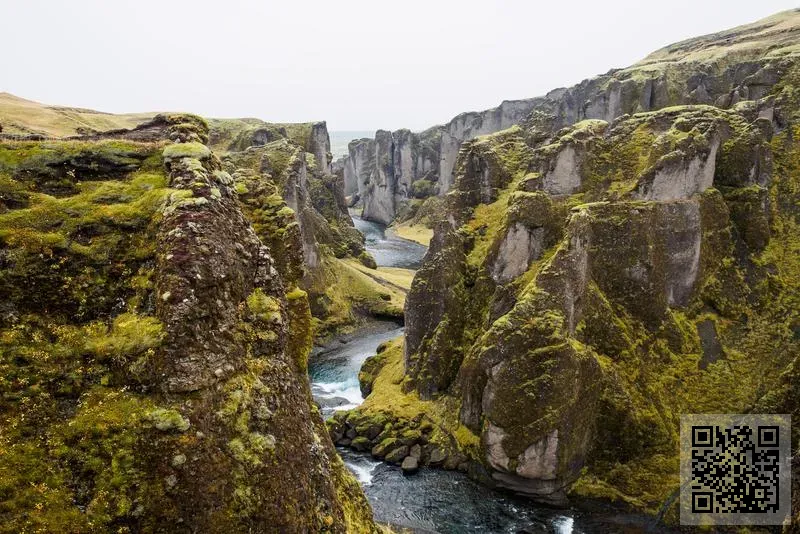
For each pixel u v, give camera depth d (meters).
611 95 132.62
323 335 87.50
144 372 14.93
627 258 51.16
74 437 14.14
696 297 54.31
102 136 22.06
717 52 140.88
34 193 17.70
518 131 73.25
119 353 15.16
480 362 47.78
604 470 45.66
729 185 58.38
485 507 44.66
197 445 14.62
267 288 19.52
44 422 14.31
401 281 116.19
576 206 51.84
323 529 18.03
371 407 57.34
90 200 17.78
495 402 45.81
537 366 44.53
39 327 15.46
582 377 45.16
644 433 46.06
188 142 20.72
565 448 43.66
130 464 14.12
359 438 54.47
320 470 19.27
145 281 16.30
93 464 13.96
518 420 44.41
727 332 53.00
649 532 41.16
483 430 47.22
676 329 51.50
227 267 17.09
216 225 17.14
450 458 50.38
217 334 16.31
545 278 47.44
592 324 49.06
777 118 64.50
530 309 46.50
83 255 16.53
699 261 53.94
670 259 52.84
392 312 96.88
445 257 59.72
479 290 57.97
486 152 66.50
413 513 44.00
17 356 14.83
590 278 50.66
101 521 13.47
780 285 54.66
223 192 19.08
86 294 16.20
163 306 15.38
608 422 46.28
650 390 48.16
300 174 97.19
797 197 59.22
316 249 95.50
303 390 24.41
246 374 16.84
